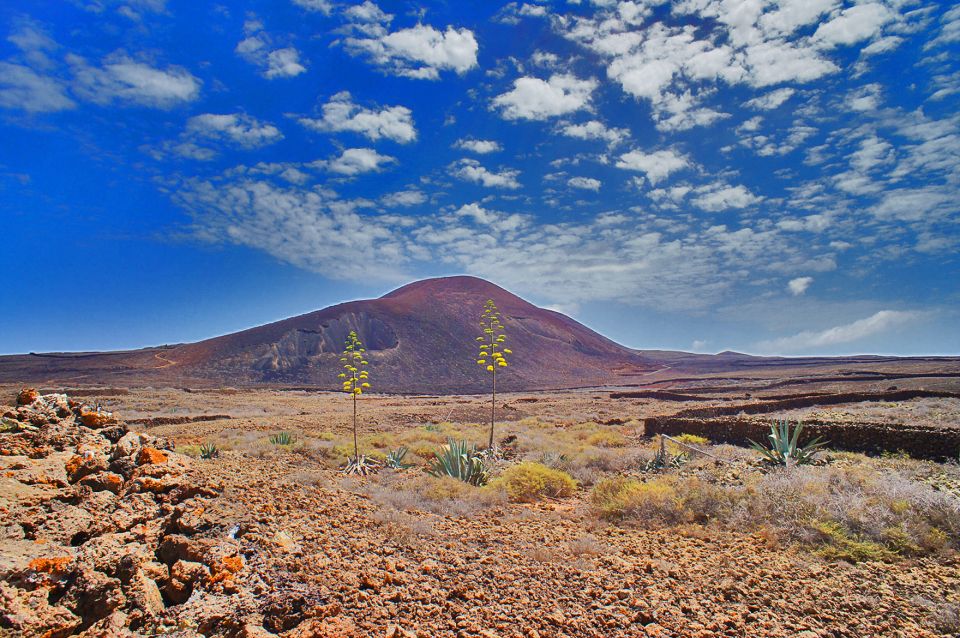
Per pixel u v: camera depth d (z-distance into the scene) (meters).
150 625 3.72
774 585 5.46
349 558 5.27
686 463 14.44
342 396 73.25
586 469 14.57
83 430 7.41
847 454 14.32
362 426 30.94
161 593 4.20
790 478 10.05
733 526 7.92
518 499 11.11
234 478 7.50
